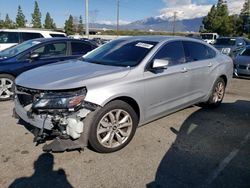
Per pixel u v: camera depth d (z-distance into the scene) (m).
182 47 4.74
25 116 3.56
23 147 3.75
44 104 3.21
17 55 6.22
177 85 4.46
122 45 4.62
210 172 3.28
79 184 2.98
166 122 4.86
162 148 3.85
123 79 3.63
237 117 5.27
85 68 3.91
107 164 3.38
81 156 3.54
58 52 6.82
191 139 4.18
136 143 3.97
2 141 3.92
